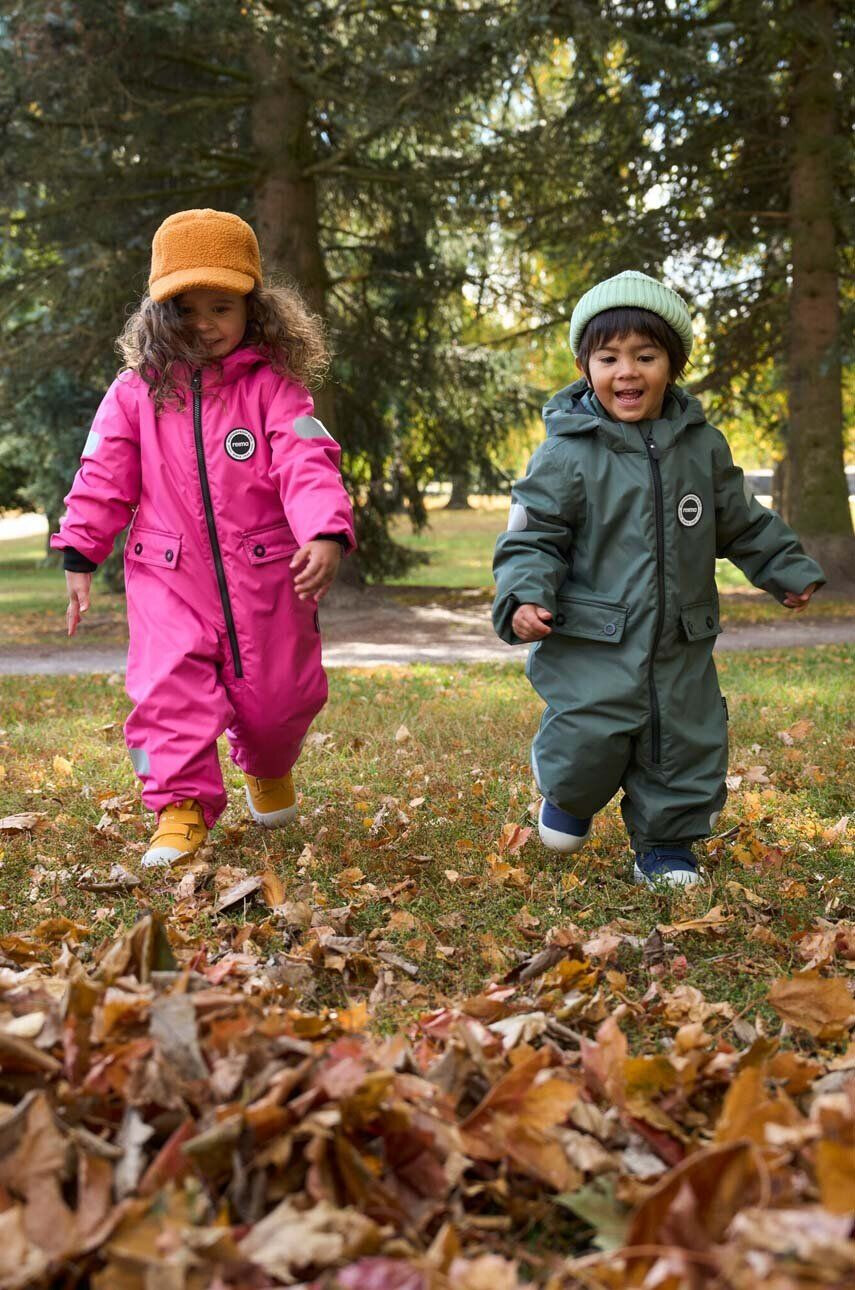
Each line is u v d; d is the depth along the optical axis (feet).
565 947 8.36
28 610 58.80
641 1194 4.72
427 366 52.37
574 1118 5.32
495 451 60.29
